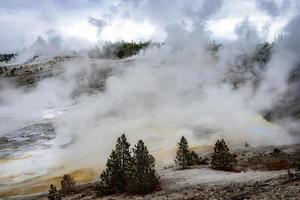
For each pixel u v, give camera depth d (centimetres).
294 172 2764
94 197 3133
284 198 2006
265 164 3600
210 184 2817
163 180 3216
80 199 3166
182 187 2861
